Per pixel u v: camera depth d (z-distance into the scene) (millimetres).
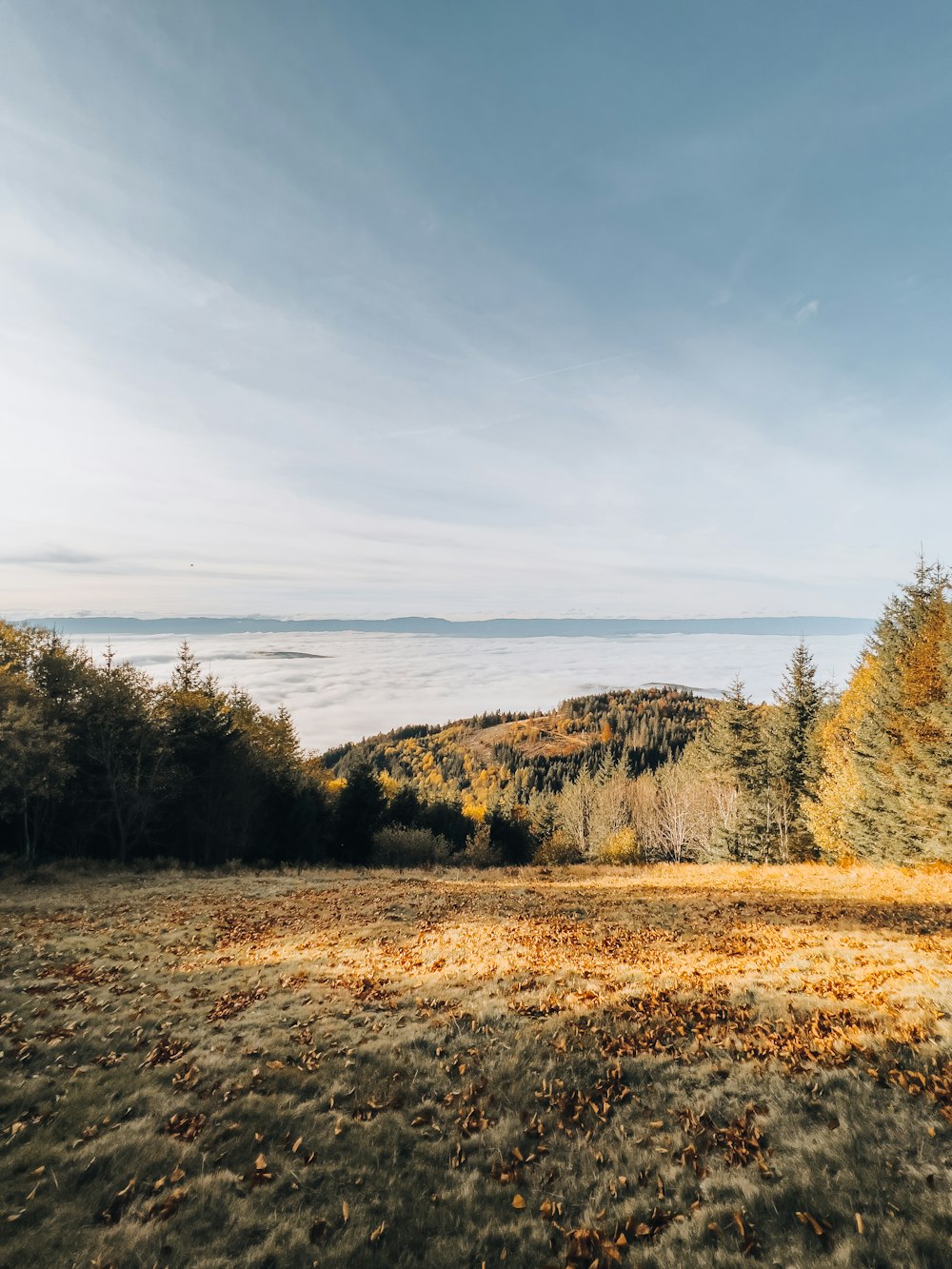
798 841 41094
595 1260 4691
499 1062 7508
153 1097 6789
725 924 14367
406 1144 6074
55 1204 5191
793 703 42750
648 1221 5070
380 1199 5371
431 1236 5000
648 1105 6586
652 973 10453
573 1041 7934
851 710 33969
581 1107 6625
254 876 24922
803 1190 5164
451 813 60562
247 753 35594
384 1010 9258
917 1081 6453
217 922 15398
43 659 27438
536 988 9898
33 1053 7676
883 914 15000
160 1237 4887
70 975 10648
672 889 21312
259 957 12289
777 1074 6918
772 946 12141
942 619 26234
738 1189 5285
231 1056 7684
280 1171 5660
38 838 27219
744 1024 8219
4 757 21422
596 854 62969
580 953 11992
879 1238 4613
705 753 50031
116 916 15719
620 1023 8383
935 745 24453
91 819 28766
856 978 9727
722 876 25906
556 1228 5039
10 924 14148
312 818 40562
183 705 32031
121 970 11125
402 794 52219
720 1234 4852
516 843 59062
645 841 71500
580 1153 5930
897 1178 5195
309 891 20406
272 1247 4812
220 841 33094
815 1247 4629
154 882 21922
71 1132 6168
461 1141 6137
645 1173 5613
